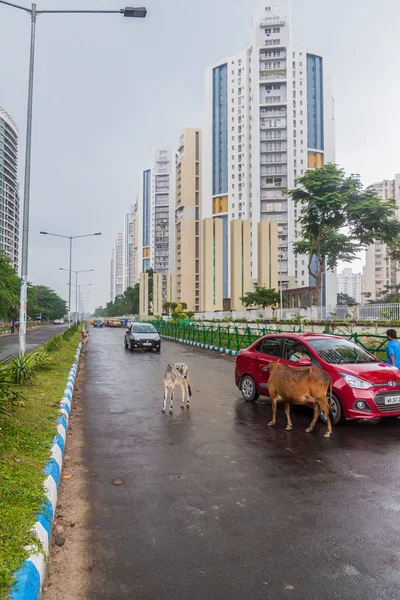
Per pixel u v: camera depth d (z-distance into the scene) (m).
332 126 111.25
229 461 5.90
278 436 7.14
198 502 4.57
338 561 3.44
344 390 7.46
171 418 8.49
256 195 105.25
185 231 113.25
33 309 89.94
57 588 3.12
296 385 7.29
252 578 3.21
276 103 105.50
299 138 105.12
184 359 20.45
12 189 140.38
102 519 4.19
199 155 122.62
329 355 8.34
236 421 8.21
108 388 12.16
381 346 13.77
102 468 5.65
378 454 6.18
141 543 3.73
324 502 4.55
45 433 6.27
